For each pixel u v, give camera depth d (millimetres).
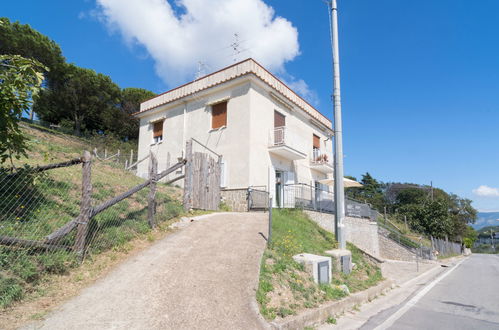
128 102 33281
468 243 56438
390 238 20781
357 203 18719
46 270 4582
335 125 10391
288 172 16875
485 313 6652
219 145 15555
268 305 4539
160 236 7066
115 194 8422
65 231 5008
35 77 4848
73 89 28938
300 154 16281
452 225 34125
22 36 24625
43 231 5270
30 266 4320
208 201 11062
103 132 32812
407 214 37562
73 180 8242
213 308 4191
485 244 105188
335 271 7629
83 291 4340
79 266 5000
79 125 30422
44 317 3580
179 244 6633
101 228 6234
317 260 6281
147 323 3678
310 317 4648
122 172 12273
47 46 26203
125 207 7711
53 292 4176
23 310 3658
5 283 3854
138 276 4957
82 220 5277
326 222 14906
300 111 18750
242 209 13727
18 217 5418
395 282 9805
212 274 5254
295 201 15039
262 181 14883
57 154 11766
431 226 32875
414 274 13234
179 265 5527
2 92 4562
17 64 4730
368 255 10617
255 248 6633
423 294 8641
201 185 10688
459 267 18812
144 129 20281
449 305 7371
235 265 5676
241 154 14578
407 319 5863
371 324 5281
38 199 6336
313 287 5730
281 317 4320
